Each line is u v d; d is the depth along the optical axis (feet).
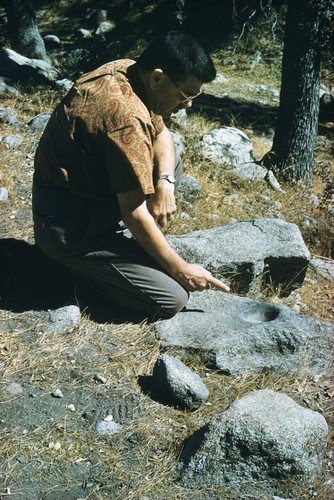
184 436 10.08
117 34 49.65
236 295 13.00
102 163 11.05
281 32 46.96
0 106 23.52
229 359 11.44
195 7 49.93
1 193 16.21
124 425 10.23
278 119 26.20
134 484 9.37
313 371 11.70
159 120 12.42
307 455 9.49
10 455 9.62
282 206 21.13
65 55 46.42
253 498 9.30
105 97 10.72
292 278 14.26
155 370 10.80
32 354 11.39
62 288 13.03
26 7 41.70
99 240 11.75
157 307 11.96
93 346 11.67
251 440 9.34
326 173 28.07
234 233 14.21
